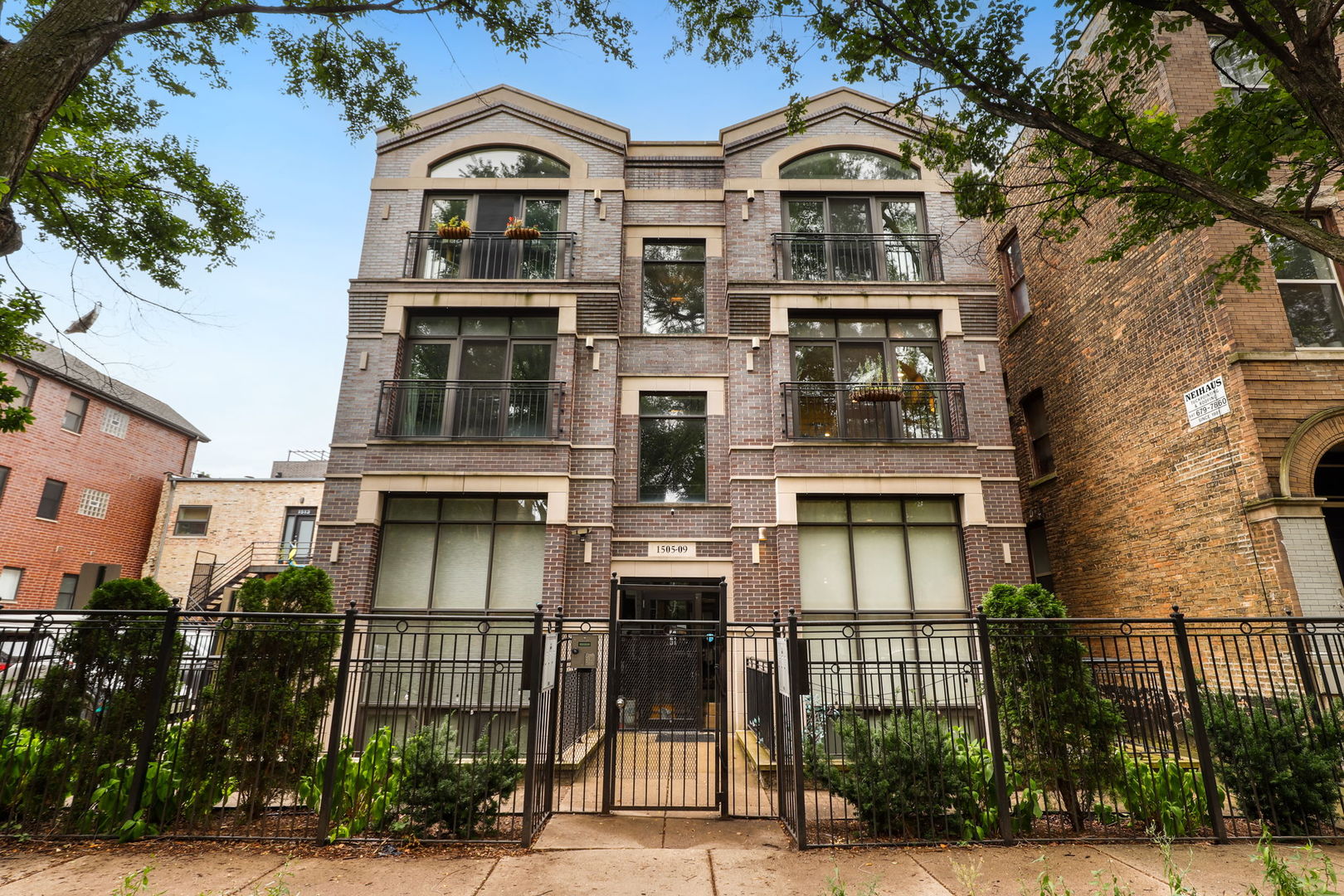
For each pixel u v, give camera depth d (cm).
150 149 984
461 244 1200
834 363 1143
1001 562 1033
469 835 515
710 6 684
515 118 1271
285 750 548
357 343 1124
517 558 1038
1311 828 527
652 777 741
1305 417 816
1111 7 576
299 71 835
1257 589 801
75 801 521
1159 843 396
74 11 524
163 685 534
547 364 1141
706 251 1240
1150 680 596
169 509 2266
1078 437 1170
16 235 500
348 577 1009
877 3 623
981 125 696
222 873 445
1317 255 909
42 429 1952
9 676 550
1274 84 723
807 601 1023
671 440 1153
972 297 1147
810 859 477
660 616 1041
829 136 1258
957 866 405
